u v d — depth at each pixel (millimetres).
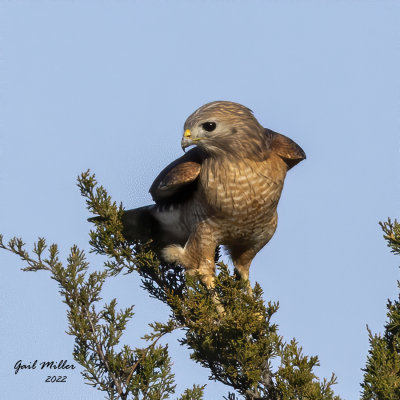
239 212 15883
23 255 14320
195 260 16375
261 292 13156
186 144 15461
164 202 16828
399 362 12688
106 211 14992
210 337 13891
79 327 14047
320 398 12148
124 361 13891
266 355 13242
